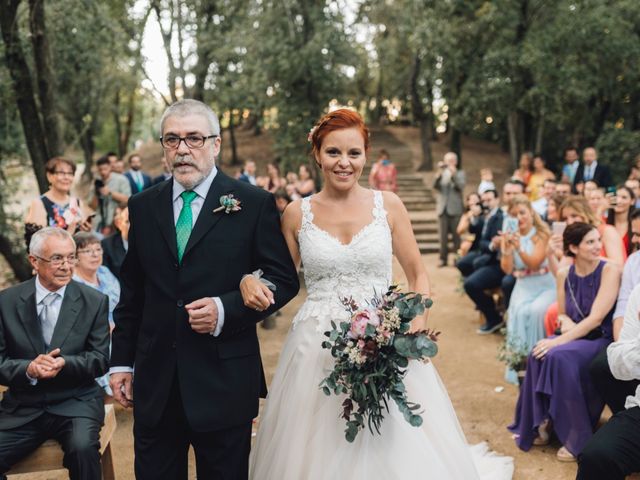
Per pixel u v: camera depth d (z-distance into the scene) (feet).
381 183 45.75
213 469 7.90
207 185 7.97
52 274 10.33
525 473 11.73
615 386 11.36
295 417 8.55
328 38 46.98
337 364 7.87
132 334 8.40
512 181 22.65
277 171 38.86
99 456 9.79
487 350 19.60
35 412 9.95
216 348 7.72
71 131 52.65
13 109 30.17
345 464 8.09
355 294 8.72
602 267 12.84
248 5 48.01
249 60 47.55
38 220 16.24
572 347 12.32
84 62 37.04
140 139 107.55
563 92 46.65
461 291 25.35
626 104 56.59
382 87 88.33
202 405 7.61
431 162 64.90
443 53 47.93
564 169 35.78
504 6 45.75
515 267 18.39
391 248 8.96
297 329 9.05
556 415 12.21
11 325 10.28
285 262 8.07
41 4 24.67
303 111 49.78
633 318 9.82
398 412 8.39
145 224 8.02
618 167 51.37
